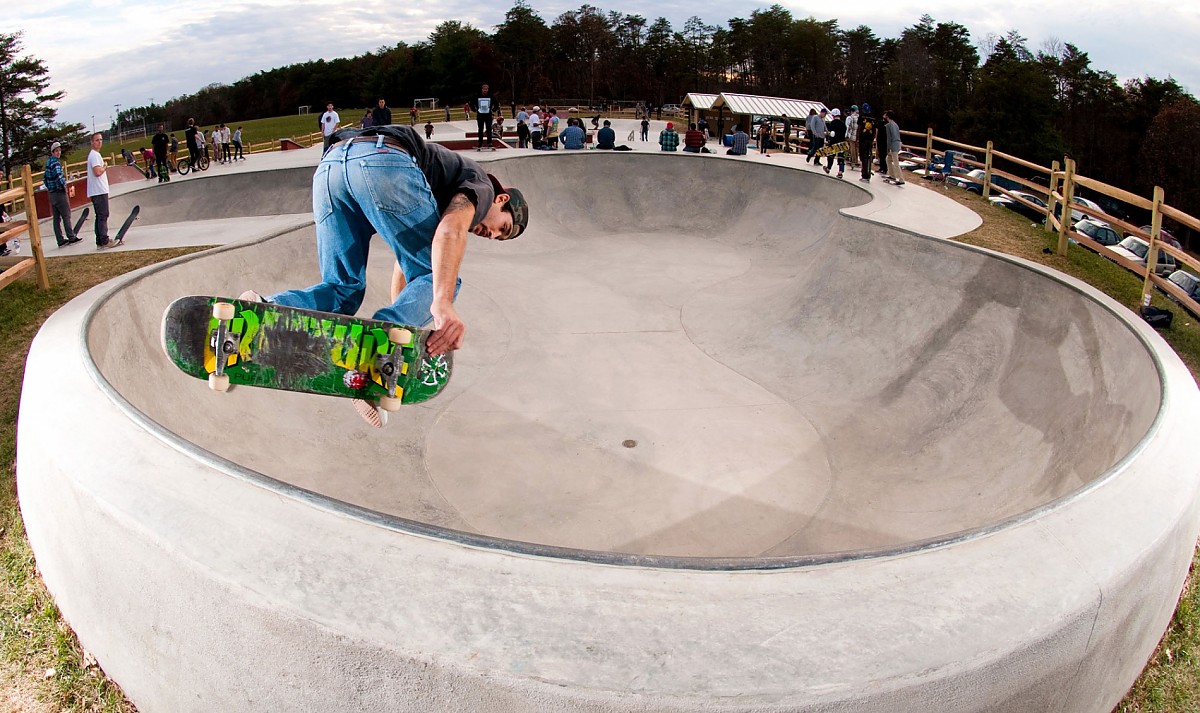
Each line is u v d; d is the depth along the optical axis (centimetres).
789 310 1145
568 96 10238
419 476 756
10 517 498
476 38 9525
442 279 286
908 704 271
